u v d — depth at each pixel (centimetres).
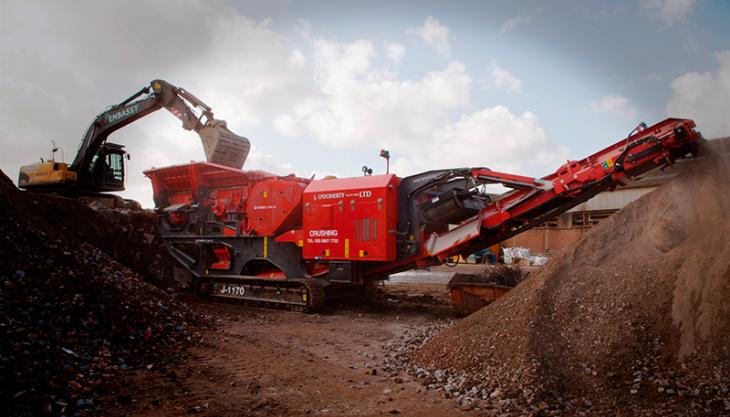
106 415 395
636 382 438
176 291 1241
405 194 1090
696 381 412
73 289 582
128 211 1248
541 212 958
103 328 558
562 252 664
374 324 967
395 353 707
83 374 455
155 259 1229
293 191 1199
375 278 1155
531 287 634
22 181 1762
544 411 423
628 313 510
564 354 508
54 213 1023
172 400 441
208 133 1498
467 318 688
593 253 630
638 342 478
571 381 469
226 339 712
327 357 678
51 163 1673
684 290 482
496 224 970
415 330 898
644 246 586
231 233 1323
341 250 1095
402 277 2045
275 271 1313
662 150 754
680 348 450
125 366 507
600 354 486
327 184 1159
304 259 1180
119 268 793
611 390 441
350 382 546
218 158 1497
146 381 482
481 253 2802
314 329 908
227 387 493
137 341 577
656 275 528
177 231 1450
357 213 1079
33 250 609
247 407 440
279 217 1216
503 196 1086
